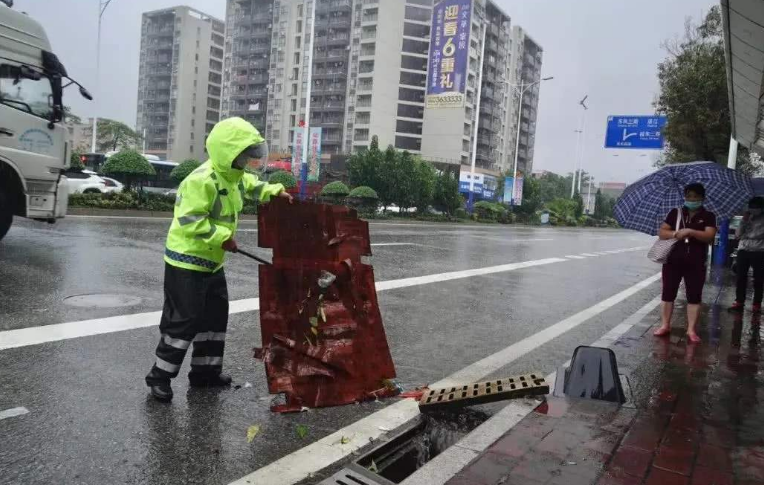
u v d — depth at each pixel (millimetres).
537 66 109000
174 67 99500
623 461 3043
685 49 14703
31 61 8555
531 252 17750
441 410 3863
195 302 3686
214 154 3572
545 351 5766
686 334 6562
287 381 3719
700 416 3799
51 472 2744
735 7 5465
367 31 80500
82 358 4340
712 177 6059
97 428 3242
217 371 4027
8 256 8070
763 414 3904
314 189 32312
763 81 7488
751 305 9195
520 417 3645
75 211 16953
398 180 34781
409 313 7090
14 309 5473
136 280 7324
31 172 8625
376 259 11805
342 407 3861
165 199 20875
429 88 45281
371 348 4105
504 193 50031
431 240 18312
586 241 28453
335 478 2834
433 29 45062
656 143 25016
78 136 79688
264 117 90562
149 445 3094
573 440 3297
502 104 92312
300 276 3816
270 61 89062
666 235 6184
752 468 3014
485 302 8297
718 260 16797
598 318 7762
